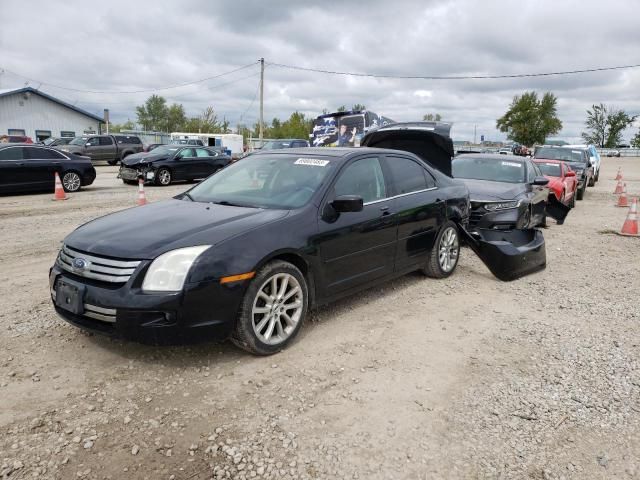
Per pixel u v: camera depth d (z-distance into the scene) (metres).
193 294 3.46
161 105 97.94
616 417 3.22
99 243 3.70
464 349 4.20
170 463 2.68
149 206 4.71
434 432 3.03
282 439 2.91
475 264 7.09
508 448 2.90
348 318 4.81
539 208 9.62
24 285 5.60
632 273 6.80
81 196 14.53
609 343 4.36
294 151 5.29
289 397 3.36
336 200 4.33
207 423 3.04
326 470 2.66
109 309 3.45
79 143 29.41
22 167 14.33
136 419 3.06
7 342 4.04
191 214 4.23
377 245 4.95
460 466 2.73
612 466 2.77
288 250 3.98
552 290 5.93
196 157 19.12
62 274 3.80
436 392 3.49
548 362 3.98
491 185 8.63
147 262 3.48
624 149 88.31
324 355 4.00
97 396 3.29
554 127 65.88
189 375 3.60
